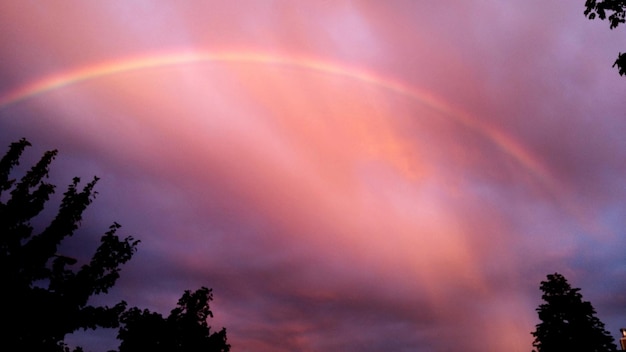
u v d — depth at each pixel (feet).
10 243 30.30
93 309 32.55
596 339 63.57
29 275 30.25
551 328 66.74
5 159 33.83
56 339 31.32
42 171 34.63
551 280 70.85
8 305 28.32
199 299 63.21
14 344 28.50
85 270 32.27
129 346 53.88
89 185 35.42
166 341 55.67
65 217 33.09
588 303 67.56
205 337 60.64
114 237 34.27
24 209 31.71
